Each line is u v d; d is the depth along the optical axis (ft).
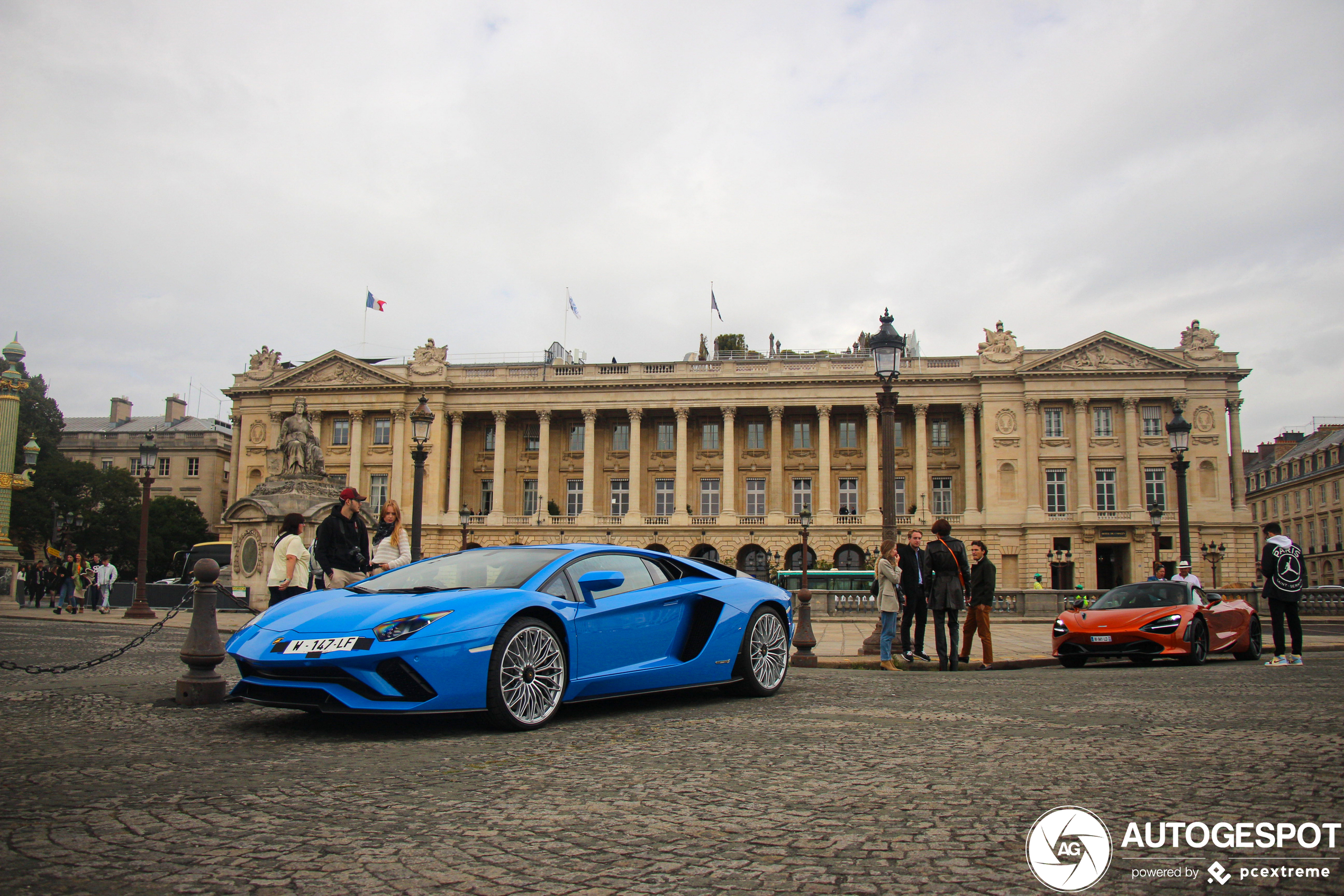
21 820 16.48
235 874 13.69
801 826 16.22
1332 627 122.21
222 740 24.82
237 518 91.97
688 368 249.55
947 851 14.78
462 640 25.66
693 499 253.65
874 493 238.48
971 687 39.91
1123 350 228.43
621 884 13.26
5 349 135.74
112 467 274.16
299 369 258.57
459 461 253.44
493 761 22.06
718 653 33.45
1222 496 223.92
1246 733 25.79
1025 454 229.25
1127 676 46.39
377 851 14.75
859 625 112.16
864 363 240.12
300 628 26.37
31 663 48.16
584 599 29.71
